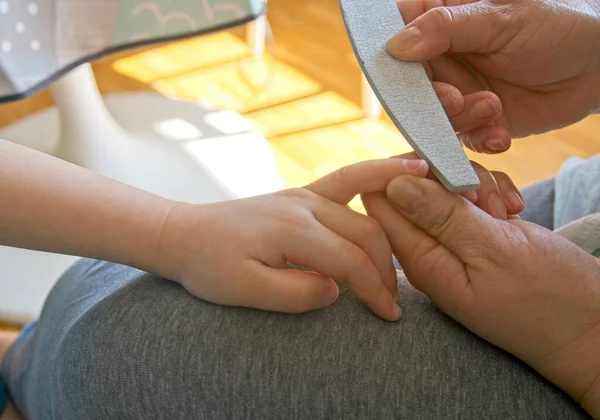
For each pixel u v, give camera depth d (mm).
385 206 782
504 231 748
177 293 787
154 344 756
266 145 1634
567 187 963
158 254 789
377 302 764
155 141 1591
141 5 1051
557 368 742
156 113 1688
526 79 898
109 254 797
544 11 860
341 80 2000
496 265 741
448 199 750
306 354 748
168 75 2004
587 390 739
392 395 733
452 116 866
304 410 737
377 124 1827
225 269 768
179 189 1482
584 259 748
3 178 788
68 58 1057
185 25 1071
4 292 1305
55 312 896
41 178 795
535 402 735
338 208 784
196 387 746
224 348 751
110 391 755
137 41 1071
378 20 800
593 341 735
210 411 744
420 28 834
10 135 1596
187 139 1615
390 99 766
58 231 793
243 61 2082
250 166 1564
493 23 858
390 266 781
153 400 749
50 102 1845
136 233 791
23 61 1025
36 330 961
